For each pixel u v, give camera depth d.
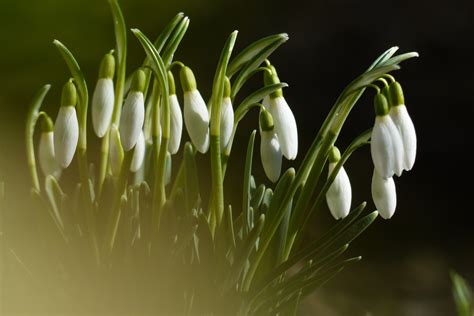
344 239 0.85
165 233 0.83
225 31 2.26
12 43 1.91
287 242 0.85
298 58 2.25
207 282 0.84
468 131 2.09
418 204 1.97
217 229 0.84
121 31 0.85
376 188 0.85
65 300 0.84
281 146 0.84
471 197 1.97
